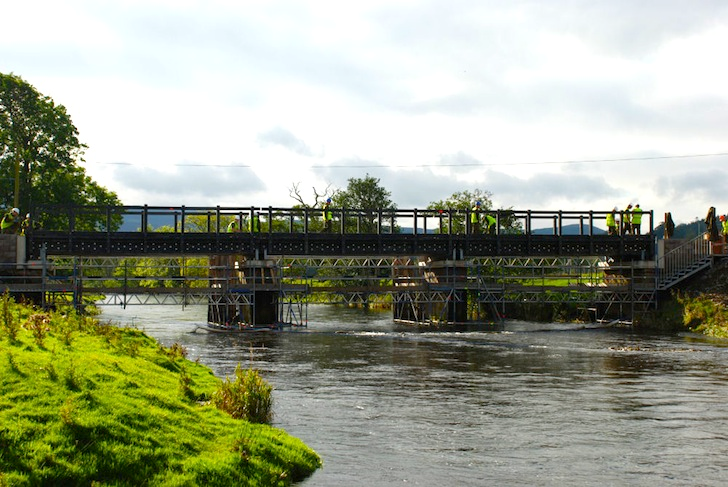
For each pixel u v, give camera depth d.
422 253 72.31
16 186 82.81
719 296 64.50
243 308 69.81
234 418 21.44
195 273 100.44
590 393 30.77
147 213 66.50
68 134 88.56
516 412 26.44
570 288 71.19
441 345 51.72
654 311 69.75
